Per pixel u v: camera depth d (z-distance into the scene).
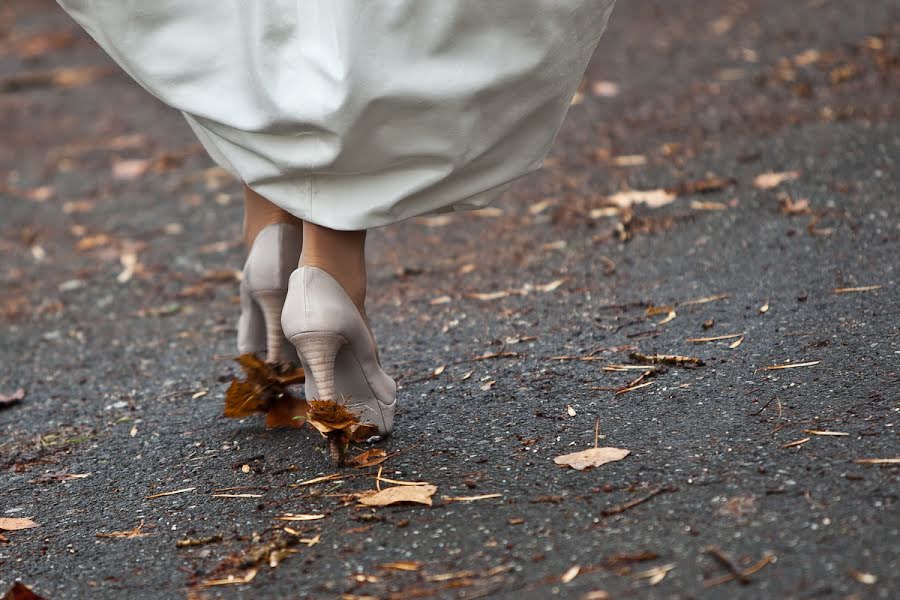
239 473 3.11
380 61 2.46
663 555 2.29
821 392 3.04
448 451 3.03
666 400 3.18
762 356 3.40
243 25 2.58
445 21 2.45
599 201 5.67
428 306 4.64
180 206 6.94
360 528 2.62
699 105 7.10
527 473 2.81
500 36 2.50
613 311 4.13
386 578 2.37
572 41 2.56
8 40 11.59
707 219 5.09
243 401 3.29
